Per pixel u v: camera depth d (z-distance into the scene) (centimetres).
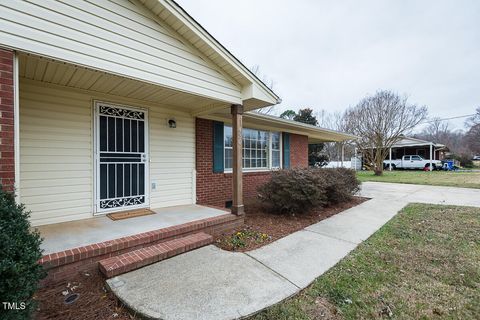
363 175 1744
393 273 283
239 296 229
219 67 420
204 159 611
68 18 262
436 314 210
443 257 326
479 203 697
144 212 461
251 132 799
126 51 308
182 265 293
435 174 1769
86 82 372
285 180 548
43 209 372
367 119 1780
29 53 237
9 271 148
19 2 231
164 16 341
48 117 375
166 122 528
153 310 205
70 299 227
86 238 313
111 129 442
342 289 248
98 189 426
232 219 445
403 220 521
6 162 215
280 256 327
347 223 500
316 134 1072
